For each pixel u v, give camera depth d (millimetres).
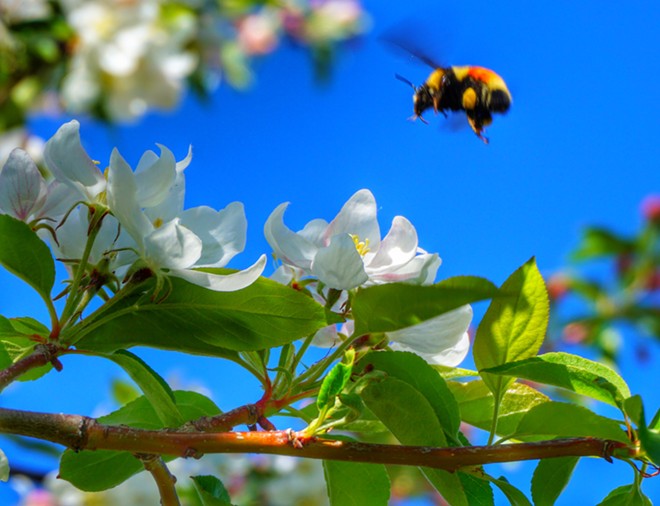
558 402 639
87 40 1325
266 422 646
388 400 640
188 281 649
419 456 625
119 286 653
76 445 622
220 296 651
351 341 646
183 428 641
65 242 659
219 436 624
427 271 667
